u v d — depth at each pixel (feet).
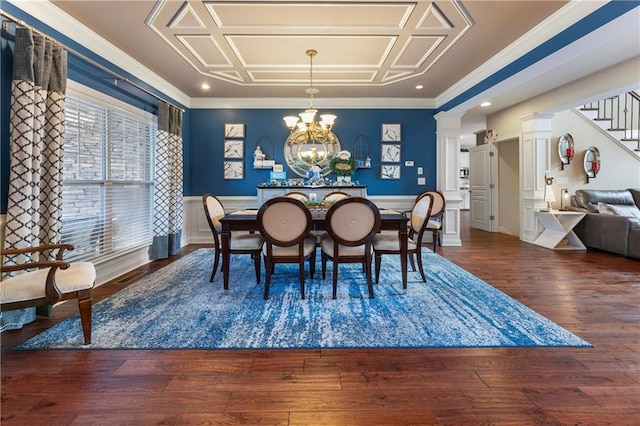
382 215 10.71
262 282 11.15
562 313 8.29
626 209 16.47
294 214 9.21
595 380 5.47
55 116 8.48
